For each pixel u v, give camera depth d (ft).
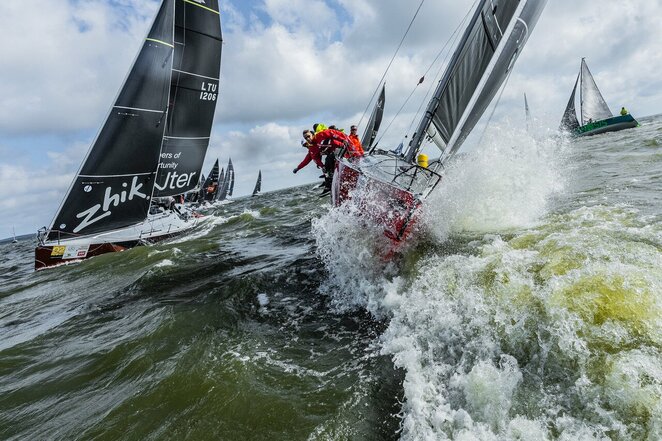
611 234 11.79
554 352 7.73
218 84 62.54
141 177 43.60
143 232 44.45
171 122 58.13
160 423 8.94
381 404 8.62
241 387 9.80
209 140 64.49
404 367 9.77
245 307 15.90
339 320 13.70
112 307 19.95
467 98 20.77
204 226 51.83
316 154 23.82
